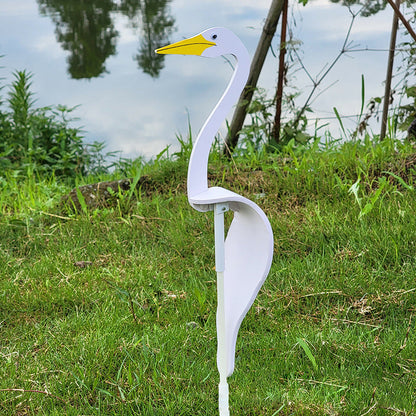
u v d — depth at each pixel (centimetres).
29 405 297
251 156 593
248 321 361
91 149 757
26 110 723
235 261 246
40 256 459
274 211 477
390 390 299
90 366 317
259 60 617
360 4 644
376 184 501
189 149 610
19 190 592
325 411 280
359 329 348
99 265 441
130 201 534
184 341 340
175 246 453
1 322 371
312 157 566
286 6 601
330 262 404
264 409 286
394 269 389
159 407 292
